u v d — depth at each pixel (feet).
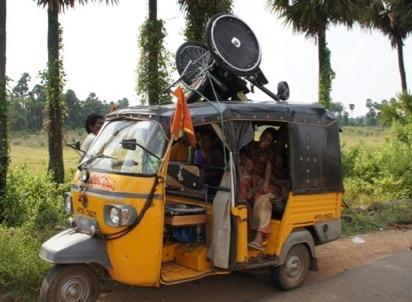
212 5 44.45
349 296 20.62
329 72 51.16
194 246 19.52
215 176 20.74
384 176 48.42
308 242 21.81
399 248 28.76
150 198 16.94
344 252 27.78
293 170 20.93
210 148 21.21
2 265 19.90
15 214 31.83
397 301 20.01
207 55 23.35
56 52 39.01
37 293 19.49
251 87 23.36
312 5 48.24
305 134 21.45
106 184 17.43
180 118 16.84
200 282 22.27
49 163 39.65
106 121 20.34
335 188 22.68
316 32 50.83
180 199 20.29
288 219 20.83
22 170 36.01
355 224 33.32
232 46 21.62
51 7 37.86
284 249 20.89
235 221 18.76
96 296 17.56
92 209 17.69
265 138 21.90
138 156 17.52
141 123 18.37
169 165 19.01
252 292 21.21
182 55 24.68
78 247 16.76
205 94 22.39
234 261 18.84
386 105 62.28
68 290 16.90
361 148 54.65
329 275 23.80
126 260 16.89
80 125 95.91
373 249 28.40
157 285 17.47
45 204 32.55
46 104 39.58
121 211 16.65
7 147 32.37
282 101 22.45
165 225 18.75
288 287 21.39
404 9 63.77
